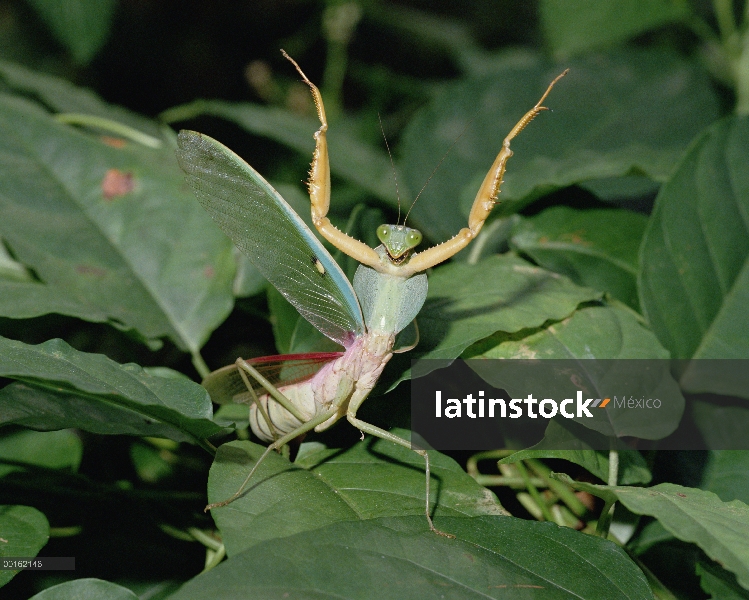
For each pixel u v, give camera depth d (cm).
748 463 58
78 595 52
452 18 116
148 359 63
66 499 56
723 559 50
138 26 110
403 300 54
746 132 61
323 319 55
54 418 53
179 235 60
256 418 56
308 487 53
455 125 71
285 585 50
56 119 62
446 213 66
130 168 61
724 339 59
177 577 56
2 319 57
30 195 60
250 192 53
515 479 57
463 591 51
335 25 99
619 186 66
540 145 70
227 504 52
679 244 59
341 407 55
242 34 117
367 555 51
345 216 82
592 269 60
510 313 57
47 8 77
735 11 91
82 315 56
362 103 121
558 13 73
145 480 58
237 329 63
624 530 56
